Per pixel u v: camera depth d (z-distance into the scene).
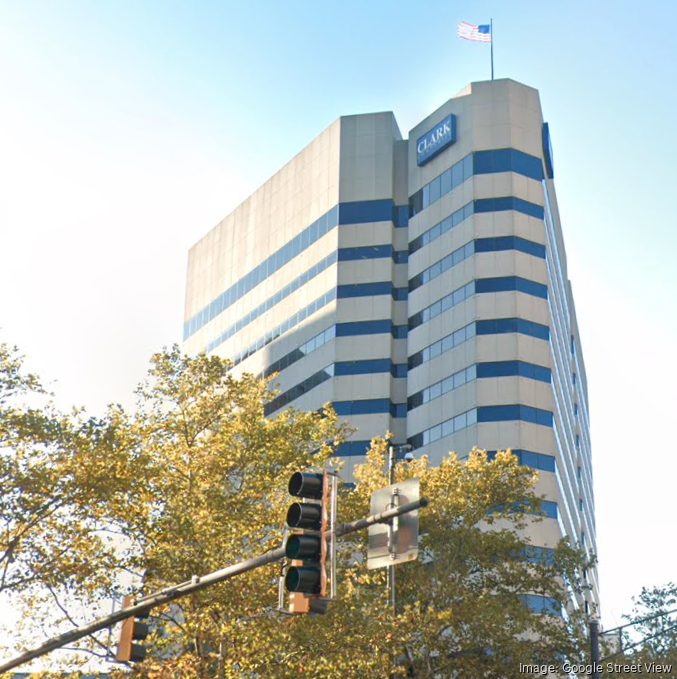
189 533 36.28
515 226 88.50
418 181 97.69
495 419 82.44
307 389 96.81
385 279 95.75
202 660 35.34
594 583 124.44
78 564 35.44
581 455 127.19
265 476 40.19
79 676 36.00
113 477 35.47
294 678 35.81
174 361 43.03
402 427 91.44
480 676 44.31
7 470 33.97
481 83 94.69
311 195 104.62
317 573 15.48
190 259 125.81
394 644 40.84
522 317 85.62
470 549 47.22
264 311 107.31
